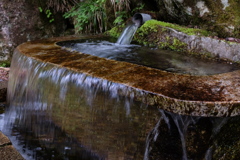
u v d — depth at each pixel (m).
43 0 5.21
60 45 3.25
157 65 2.38
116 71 2.08
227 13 2.98
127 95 1.76
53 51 2.88
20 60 2.85
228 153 1.82
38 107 2.57
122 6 4.37
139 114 1.79
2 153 2.01
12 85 3.12
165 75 1.99
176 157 1.77
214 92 1.65
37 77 2.51
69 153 2.35
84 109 2.10
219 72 2.18
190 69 2.27
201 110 1.49
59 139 2.41
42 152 2.48
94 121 2.06
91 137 2.13
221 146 1.77
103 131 2.03
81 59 2.49
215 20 3.11
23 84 2.79
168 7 3.66
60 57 2.58
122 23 4.36
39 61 2.51
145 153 1.87
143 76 1.95
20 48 3.06
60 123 2.36
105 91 1.90
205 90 1.68
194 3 3.25
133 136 1.88
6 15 4.83
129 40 3.53
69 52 2.82
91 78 1.99
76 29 5.39
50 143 2.51
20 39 5.06
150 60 2.59
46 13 5.26
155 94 1.60
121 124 1.90
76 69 2.15
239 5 2.87
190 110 1.51
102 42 3.58
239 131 1.82
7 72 4.39
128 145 1.93
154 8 4.24
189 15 3.42
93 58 2.53
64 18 5.63
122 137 1.94
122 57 2.69
